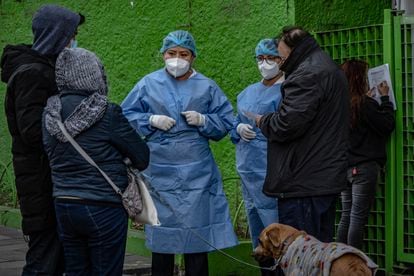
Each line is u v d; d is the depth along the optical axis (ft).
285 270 18.72
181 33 23.54
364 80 24.50
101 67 19.17
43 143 19.07
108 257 18.83
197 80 23.82
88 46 35.01
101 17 34.40
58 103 18.80
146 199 19.22
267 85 24.23
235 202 29.81
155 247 23.47
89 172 18.52
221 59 29.91
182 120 23.43
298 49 20.49
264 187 20.90
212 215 23.72
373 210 25.52
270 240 19.02
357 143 24.49
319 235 20.43
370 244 25.66
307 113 19.92
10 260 28.89
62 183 18.65
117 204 18.79
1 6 38.55
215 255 26.08
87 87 18.81
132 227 31.81
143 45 32.71
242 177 24.34
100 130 18.62
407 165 24.76
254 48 28.86
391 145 24.89
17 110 19.39
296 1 27.50
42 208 19.71
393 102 24.58
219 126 23.61
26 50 19.99
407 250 25.02
